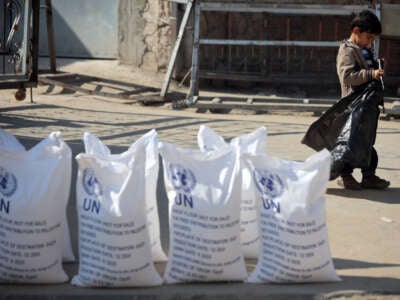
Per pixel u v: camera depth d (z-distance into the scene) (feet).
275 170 13.08
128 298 12.62
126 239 12.62
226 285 13.24
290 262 13.05
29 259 12.84
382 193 21.66
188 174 13.03
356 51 21.22
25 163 12.92
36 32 35.47
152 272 13.01
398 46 47.67
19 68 37.24
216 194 12.98
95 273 12.80
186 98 42.06
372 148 21.91
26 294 12.67
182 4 47.11
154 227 14.06
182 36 42.11
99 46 50.75
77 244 15.55
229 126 34.14
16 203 12.75
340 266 14.71
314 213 12.96
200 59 48.65
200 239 12.94
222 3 42.06
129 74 47.75
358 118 20.89
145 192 12.96
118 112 37.88
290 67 48.85
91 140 13.89
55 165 12.86
